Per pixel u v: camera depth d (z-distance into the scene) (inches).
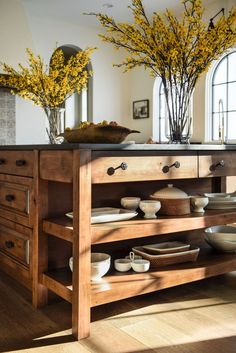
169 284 70.4
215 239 86.7
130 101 293.4
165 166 71.2
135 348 57.0
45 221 70.5
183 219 73.2
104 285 64.7
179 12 244.8
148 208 73.4
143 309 72.0
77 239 60.5
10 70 97.9
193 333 61.9
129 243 84.9
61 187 74.4
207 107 240.2
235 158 84.4
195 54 80.3
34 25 242.7
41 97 92.4
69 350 56.6
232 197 87.3
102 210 76.5
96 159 61.9
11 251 83.0
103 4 231.8
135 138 290.5
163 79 84.8
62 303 74.6
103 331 62.9
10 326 64.6
